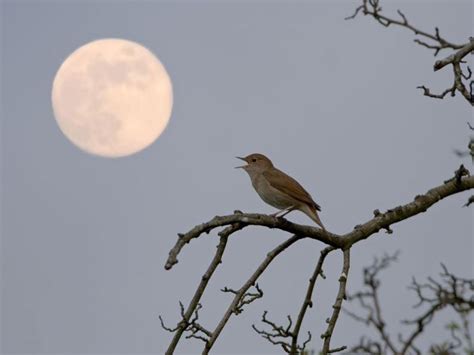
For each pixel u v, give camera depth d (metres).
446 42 10.98
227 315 10.53
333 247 11.56
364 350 9.11
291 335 10.89
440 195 12.20
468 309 9.16
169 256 9.44
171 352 9.96
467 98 10.35
